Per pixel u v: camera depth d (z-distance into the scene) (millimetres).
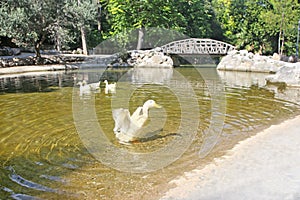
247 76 15945
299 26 24578
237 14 32094
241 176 3807
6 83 12781
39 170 4074
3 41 24297
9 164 4258
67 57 22078
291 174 3844
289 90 10992
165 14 17828
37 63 20359
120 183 3703
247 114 7008
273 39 30641
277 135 5383
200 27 29203
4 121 6398
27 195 3453
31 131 5691
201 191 3455
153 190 3514
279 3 28047
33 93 10086
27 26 18141
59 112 7129
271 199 3262
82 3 21828
